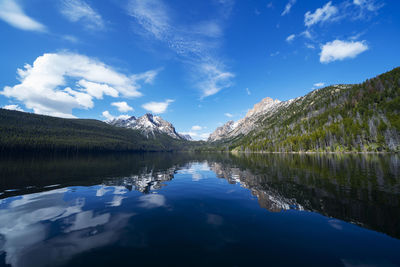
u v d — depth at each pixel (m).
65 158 92.25
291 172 35.16
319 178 27.34
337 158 67.50
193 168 50.19
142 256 8.20
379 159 56.31
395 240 9.37
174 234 10.51
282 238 9.87
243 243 9.39
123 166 54.88
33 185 25.23
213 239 9.86
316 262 7.62
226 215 13.59
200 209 15.11
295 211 13.88
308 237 9.91
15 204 16.42
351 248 8.69
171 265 7.48
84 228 11.35
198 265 7.48
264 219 12.61
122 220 12.73
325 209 14.06
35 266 7.36
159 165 59.94
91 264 7.54
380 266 7.24
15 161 64.69
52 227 11.46
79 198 18.66
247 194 19.80
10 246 9.04
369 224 11.30
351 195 17.50
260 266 7.34
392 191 18.59
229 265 7.44
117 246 9.12
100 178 31.84
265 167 46.22
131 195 20.06
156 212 14.41
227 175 35.12
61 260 7.84
